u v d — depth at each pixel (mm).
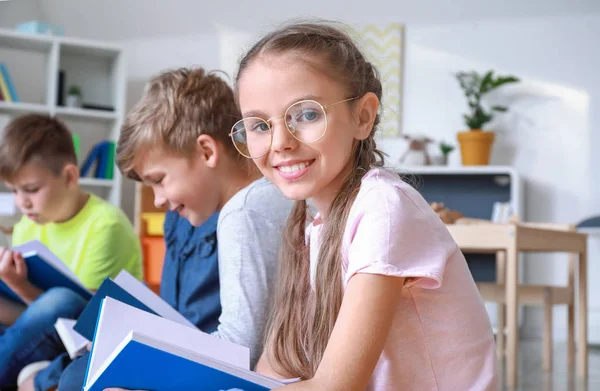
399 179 997
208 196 1436
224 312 1289
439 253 923
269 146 965
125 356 805
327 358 850
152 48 5227
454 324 961
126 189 5020
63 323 1631
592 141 4754
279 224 1320
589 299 4625
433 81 5008
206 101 1422
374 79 1075
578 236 3262
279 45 970
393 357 948
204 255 1505
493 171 4547
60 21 5070
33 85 4836
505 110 4742
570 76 4801
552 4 4754
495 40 4914
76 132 4980
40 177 2035
